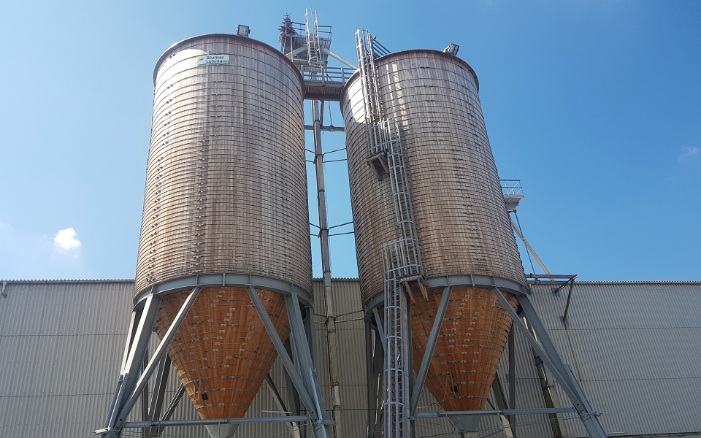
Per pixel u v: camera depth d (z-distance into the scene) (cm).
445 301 2084
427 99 2514
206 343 1920
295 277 2109
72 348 2625
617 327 3297
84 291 2764
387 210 2356
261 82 2356
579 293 3372
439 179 2327
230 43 2377
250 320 1955
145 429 2133
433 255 2180
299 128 2497
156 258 1983
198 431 2533
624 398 3083
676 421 3072
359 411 2753
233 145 2159
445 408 2158
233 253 1962
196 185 2066
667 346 3291
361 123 2631
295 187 2309
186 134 2169
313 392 1877
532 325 2234
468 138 2480
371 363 2458
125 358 1958
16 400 2473
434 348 2064
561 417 2916
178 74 2317
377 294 2305
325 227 3080
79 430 2469
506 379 2994
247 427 2588
